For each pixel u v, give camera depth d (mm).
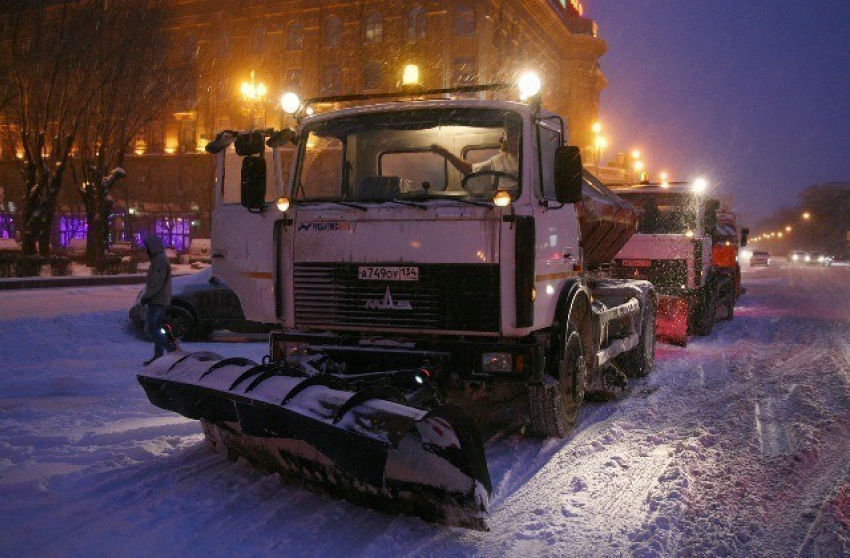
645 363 9391
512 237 5180
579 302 6441
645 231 12703
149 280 9523
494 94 6180
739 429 6641
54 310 14672
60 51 28844
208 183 53625
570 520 4398
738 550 3992
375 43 51250
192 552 3775
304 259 5734
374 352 5457
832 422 6871
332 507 4457
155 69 33625
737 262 22312
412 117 5801
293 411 4078
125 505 4426
